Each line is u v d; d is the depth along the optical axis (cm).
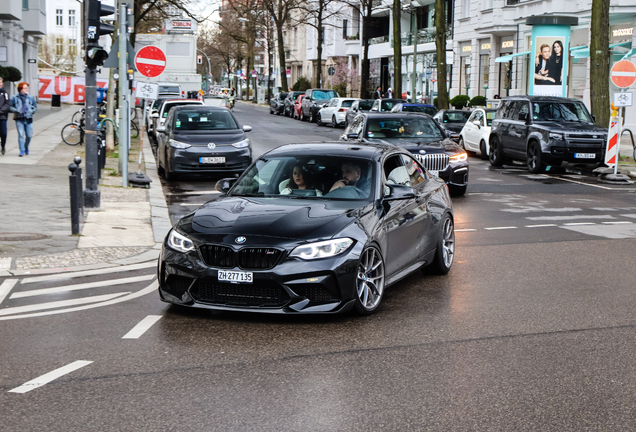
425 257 829
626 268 905
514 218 1311
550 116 2155
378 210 729
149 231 1096
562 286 813
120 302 733
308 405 471
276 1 6688
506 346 600
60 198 1338
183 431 430
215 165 1744
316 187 756
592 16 2241
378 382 515
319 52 6041
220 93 8831
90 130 1236
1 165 1762
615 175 1909
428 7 5638
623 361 564
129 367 544
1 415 453
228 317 681
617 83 1903
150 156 2238
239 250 640
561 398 487
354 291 657
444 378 524
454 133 2848
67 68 9162
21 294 761
